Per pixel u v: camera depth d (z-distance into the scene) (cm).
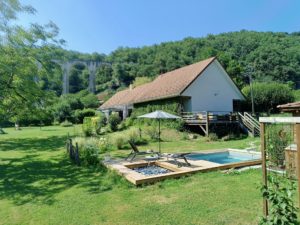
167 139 1919
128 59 8688
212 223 463
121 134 1659
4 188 751
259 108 3544
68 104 4672
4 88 1402
